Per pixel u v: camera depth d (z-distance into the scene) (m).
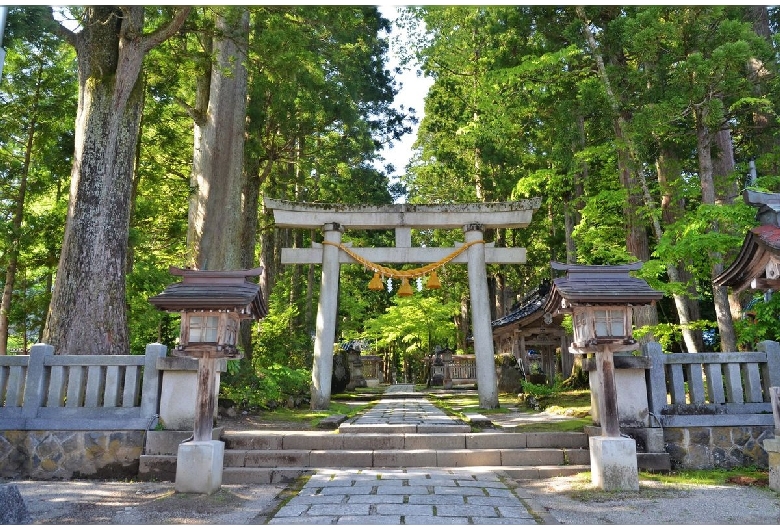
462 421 8.38
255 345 15.66
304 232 24.81
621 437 5.88
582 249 12.84
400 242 12.91
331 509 4.75
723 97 9.78
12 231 12.11
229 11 10.02
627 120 11.49
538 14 12.56
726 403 6.88
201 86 14.33
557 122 12.48
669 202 12.15
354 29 14.04
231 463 6.71
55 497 5.52
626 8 11.59
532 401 11.98
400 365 37.84
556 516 4.66
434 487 5.57
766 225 6.14
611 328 6.00
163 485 6.13
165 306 5.79
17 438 6.66
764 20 12.57
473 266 12.63
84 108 8.73
